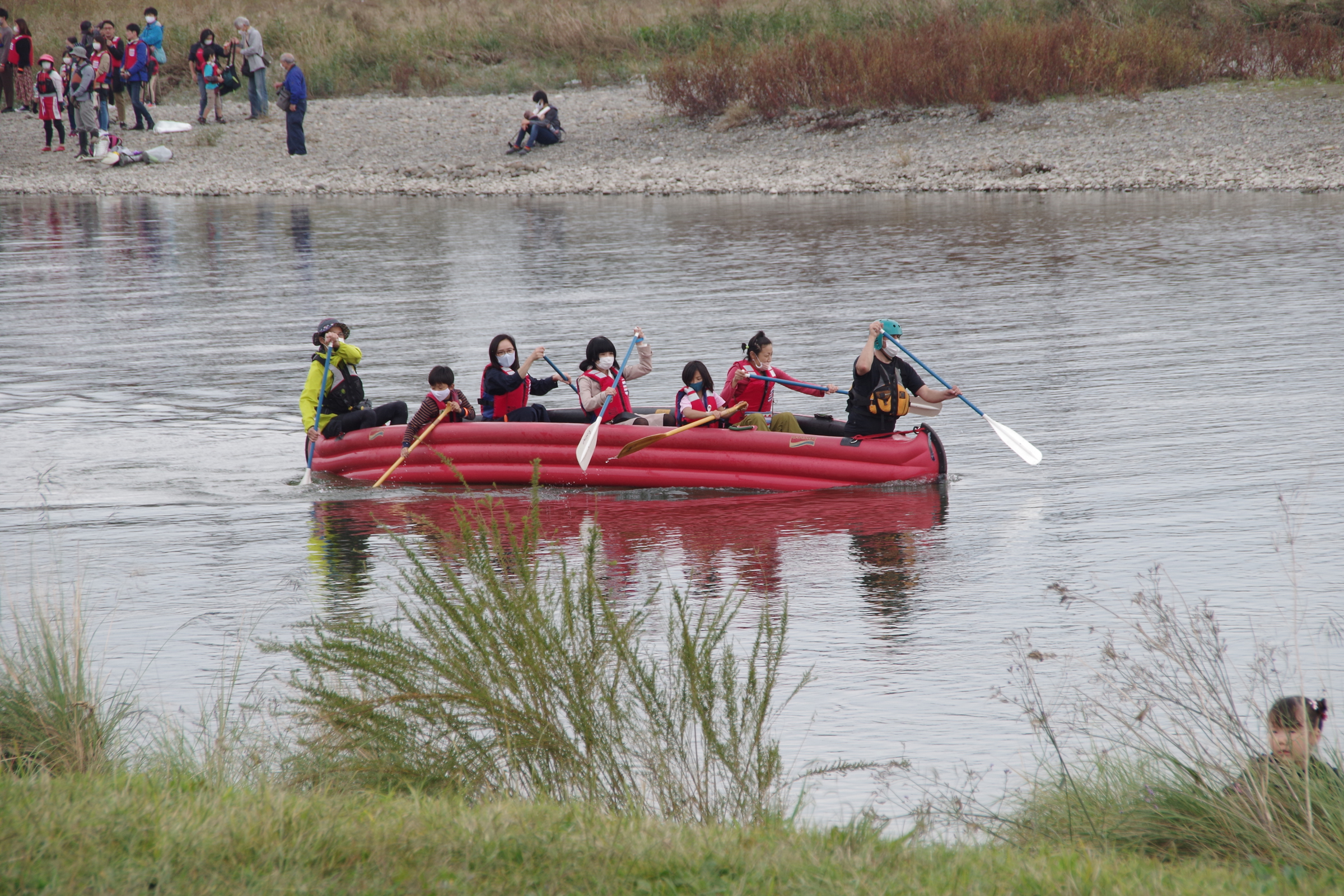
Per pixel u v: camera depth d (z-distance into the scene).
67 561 29.91
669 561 29.31
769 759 17.41
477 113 139.62
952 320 56.97
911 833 15.80
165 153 131.12
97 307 66.25
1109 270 68.19
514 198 111.94
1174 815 15.84
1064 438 38.66
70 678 19.55
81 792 16.25
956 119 120.00
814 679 21.91
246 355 54.06
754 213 96.44
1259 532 29.06
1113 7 130.38
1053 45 121.94
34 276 76.88
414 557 20.09
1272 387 43.19
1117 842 15.75
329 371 38.75
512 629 18.53
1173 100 116.62
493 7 165.75
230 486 36.97
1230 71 119.69
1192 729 19.02
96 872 13.89
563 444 37.06
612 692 18.39
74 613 22.16
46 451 40.28
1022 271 68.94
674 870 14.29
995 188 103.19
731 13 149.88
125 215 106.12
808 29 140.25
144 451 40.41
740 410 37.44
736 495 35.81
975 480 35.38
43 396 47.66
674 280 69.94
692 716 19.00
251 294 69.19
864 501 34.19
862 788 18.05
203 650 23.94
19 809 15.36
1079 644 22.98
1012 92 121.25
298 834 14.91
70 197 120.06
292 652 19.88
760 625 19.47
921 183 106.06
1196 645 22.45
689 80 132.25
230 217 103.00
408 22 162.75
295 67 128.88
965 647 23.14
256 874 14.00
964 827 16.64
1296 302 57.50
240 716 20.62
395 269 76.31
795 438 35.97
